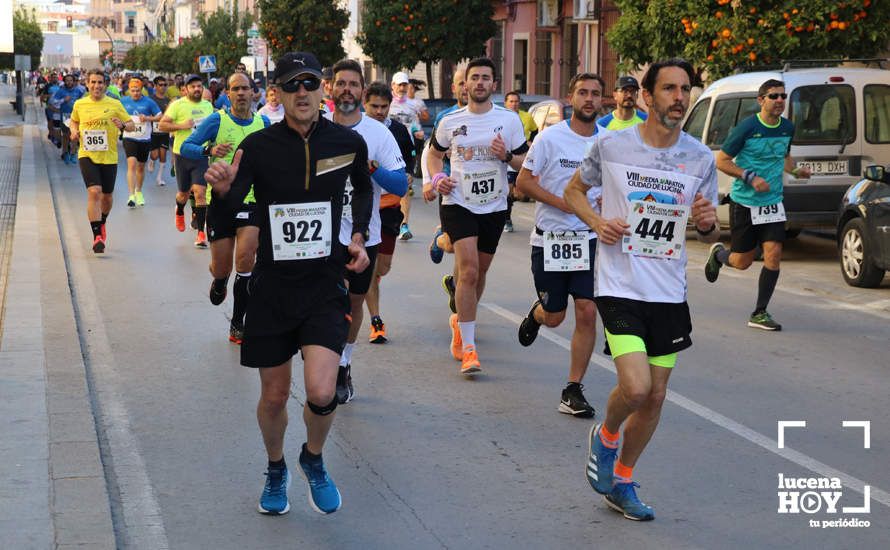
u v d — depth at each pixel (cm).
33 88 10569
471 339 839
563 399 751
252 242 901
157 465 639
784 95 998
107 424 717
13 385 764
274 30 4294
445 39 3481
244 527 548
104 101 1416
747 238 1030
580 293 742
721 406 771
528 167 746
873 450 677
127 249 1474
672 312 545
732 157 1012
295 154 525
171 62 9069
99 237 1409
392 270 1348
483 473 631
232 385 816
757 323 1036
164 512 567
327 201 529
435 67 4462
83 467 602
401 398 786
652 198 543
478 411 755
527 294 1200
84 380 782
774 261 1022
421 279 1283
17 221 1659
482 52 3550
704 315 1096
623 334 538
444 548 525
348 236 716
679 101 532
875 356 927
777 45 1677
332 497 545
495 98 2503
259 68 4356
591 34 3253
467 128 832
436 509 575
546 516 566
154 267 1332
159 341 953
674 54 1831
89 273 1284
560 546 528
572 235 742
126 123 1428
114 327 1005
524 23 3728
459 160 832
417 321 1051
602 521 560
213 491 598
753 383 834
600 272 550
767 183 1001
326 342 521
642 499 592
